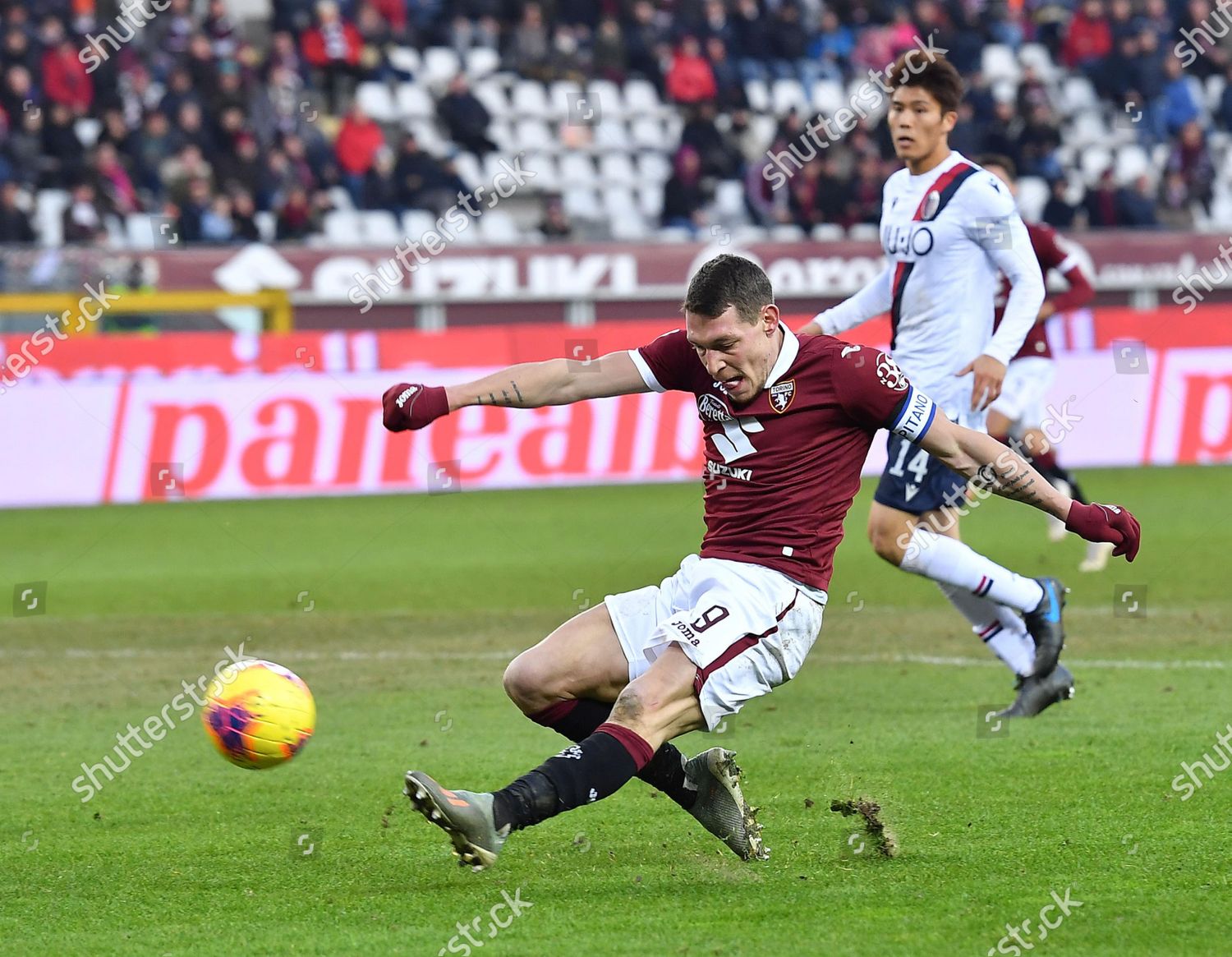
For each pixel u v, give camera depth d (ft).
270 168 221.46
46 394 168.04
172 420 171.12
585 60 266.77
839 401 48.83
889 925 44.45
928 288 76.23
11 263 187.21
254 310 198.70
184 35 235.81
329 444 175.22
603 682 50.57
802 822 56.80
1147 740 68.80
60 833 57.72
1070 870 49.78
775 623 48.67
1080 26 277.44
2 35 220.84
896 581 126.00
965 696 80.94
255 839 56.49
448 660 94.32
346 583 127.03
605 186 261.44
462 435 178.50
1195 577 122.93
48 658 97.04
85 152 222.69
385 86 258.37
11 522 165.58
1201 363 192.85
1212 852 51.49
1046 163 249.55
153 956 43.27
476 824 44.04
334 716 78.38
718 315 47.39
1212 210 265.75
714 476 50.70
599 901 47.65
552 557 138.31
